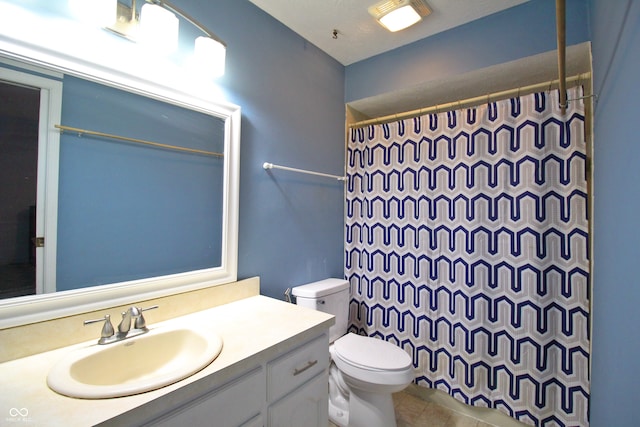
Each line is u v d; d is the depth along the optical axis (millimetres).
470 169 1767
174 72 1239
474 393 1715
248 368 901
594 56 1346
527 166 1599
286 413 1028
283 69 1747
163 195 1227
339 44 1971
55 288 963
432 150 1910
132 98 1135
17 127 897
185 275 1269
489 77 1822
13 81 887
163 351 1032
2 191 873
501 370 1651
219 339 971
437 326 1870
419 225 1946
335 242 2168
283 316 1230
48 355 893
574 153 1484
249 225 1553
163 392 705
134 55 1121
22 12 890
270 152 1667
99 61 1030
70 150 996
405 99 2186
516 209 1625
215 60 1277
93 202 1049
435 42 1859
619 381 895
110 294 1056
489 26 1680
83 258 1025
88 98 1030
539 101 1576
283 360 1020
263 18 1630
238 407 876
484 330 1698
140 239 1162
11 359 858
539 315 1549
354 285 2250
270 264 1667
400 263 2031
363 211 2217
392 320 2057
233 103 1466
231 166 1438
